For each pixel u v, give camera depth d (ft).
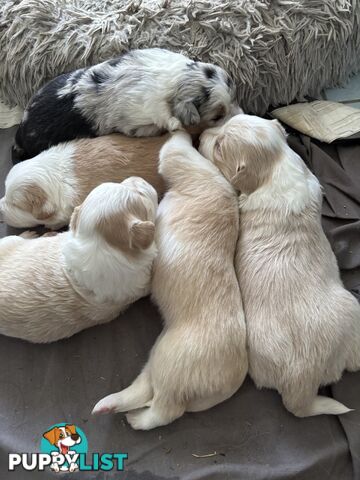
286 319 1.18
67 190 1.40
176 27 1.55
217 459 1.23
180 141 1.41
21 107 1.76
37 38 1.57
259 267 1.23
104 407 1.20
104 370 1.35
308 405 1.22
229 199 1.31
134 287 1.27
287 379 1.18
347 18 1.62
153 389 1.22
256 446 1.25
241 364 1.20
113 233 1.20
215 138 1.36
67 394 1.33
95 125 1.45
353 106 1.77
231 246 1.28
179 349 1.17
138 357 1.37
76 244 1.22
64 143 1.46
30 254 1.30
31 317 1.27
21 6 1.57
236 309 1.21
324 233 1.42
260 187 1.29
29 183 1.39
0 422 1.28
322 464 1.21
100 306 1.29
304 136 1.68
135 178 1.29
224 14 1.56
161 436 1.26
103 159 1.41
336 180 1.60
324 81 1.74
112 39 1.53
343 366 1.24
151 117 1.42
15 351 1.37
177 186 1.35
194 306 1.20
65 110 1.44
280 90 1.67
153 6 1.57
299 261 1.22
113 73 1.43
